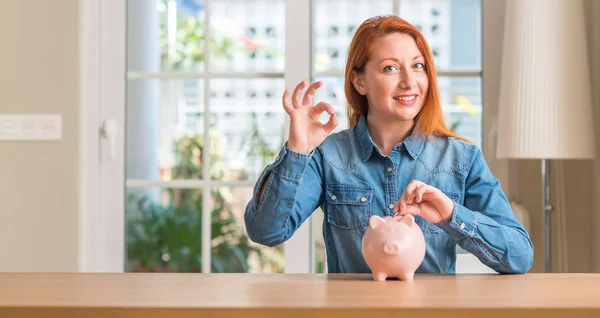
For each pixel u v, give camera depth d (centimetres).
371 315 100
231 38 305
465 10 294
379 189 159
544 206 268
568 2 254
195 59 306
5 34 299
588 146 252
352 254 160
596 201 278
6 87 299
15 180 299
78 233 298
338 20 297
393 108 150
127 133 304
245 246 304
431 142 161
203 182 305
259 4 303
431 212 138
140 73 305
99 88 303
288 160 143
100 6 303
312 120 143
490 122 291
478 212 150
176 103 306
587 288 119
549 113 251
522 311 100
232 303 103
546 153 250
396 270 129
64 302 104
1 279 130
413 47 150
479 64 294
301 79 299
